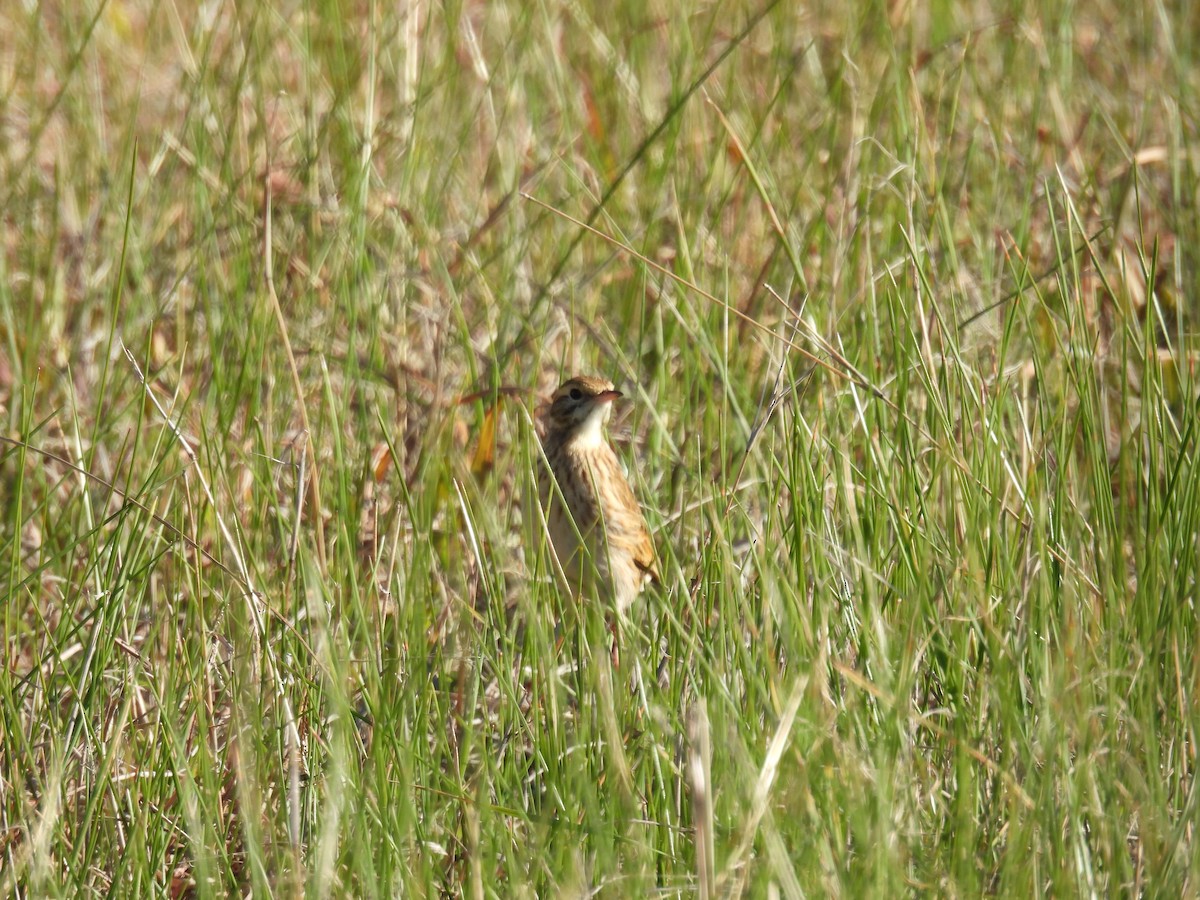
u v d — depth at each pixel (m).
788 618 8.69
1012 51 17.78
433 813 8.34
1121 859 7.66
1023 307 11.74
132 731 9.20
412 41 15.52
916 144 13.88
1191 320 12.90
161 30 19.81
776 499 9.86
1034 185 15.18
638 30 17.98
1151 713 8.16
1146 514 9.88
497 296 13.45
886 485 10.05
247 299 13.48
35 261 14.74
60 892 7.95
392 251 13.95
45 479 11.96
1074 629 8.72
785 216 14.17
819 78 18.00
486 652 9.44
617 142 17.17
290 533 10.87
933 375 10.82
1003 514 9.91
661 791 8.35
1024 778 8.16
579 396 11.73
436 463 11.60
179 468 11.59
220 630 9.95
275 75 17.34
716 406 12.66
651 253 14.62
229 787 9.17
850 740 8.14
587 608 10.28
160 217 15.02
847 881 7.38
